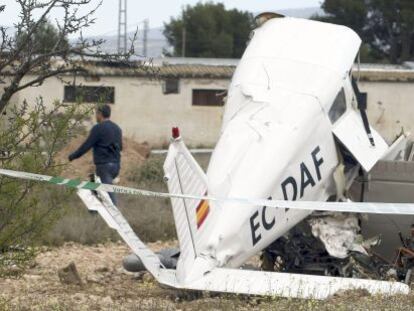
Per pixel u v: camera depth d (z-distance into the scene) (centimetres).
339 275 2280
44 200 1933
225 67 9006
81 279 2356
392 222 2477
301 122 2281
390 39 14975
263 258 2381
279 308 1822
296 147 2236
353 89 2469
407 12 14638
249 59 2486
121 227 2077
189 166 2036
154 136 8725
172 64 9038
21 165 1827
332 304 1830
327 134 2336
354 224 2295
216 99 8788
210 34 15400
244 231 2061
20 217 1870
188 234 2000
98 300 2039
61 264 2698
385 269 2298
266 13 2625
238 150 2184
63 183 1742
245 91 2367
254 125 2253
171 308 1905
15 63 1911
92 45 1741
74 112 1841
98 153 3753
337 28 2573
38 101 1830
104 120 3772
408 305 1848
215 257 2005
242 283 1942
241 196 2095
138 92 8625
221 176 2130
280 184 2175
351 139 2362
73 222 3281
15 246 1895
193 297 2030
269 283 1938
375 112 8838
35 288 2233
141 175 5106
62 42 1753
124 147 6281
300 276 1975
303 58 2450
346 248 2262
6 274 1962
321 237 2266
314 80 2392
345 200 2389
